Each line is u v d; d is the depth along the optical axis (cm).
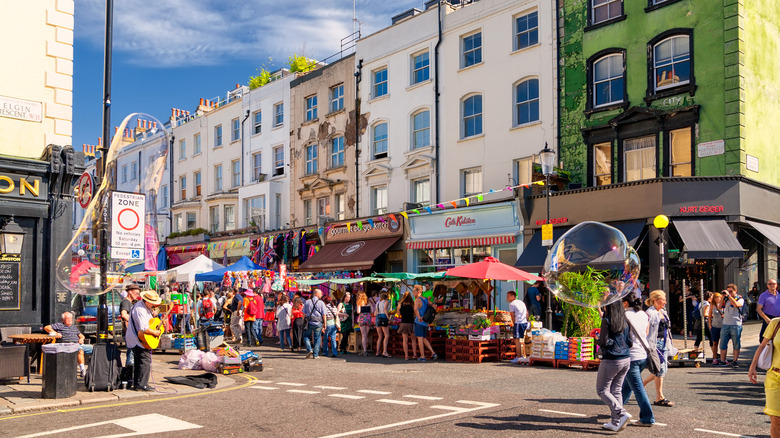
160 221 4222
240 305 2061
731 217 1761
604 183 2041
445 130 2505
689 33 1862
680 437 669
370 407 858
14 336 1091
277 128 3381
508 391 1001
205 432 708
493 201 2220
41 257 1295
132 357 1105
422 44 2612
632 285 720
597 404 873
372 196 2817
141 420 780
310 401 915
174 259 3953
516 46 2306
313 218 3128
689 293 1856
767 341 544
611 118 2014
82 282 1016
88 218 1034
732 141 1778
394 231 2572
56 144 1352
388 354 1625
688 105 1855
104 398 936
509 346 1510
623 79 2005
